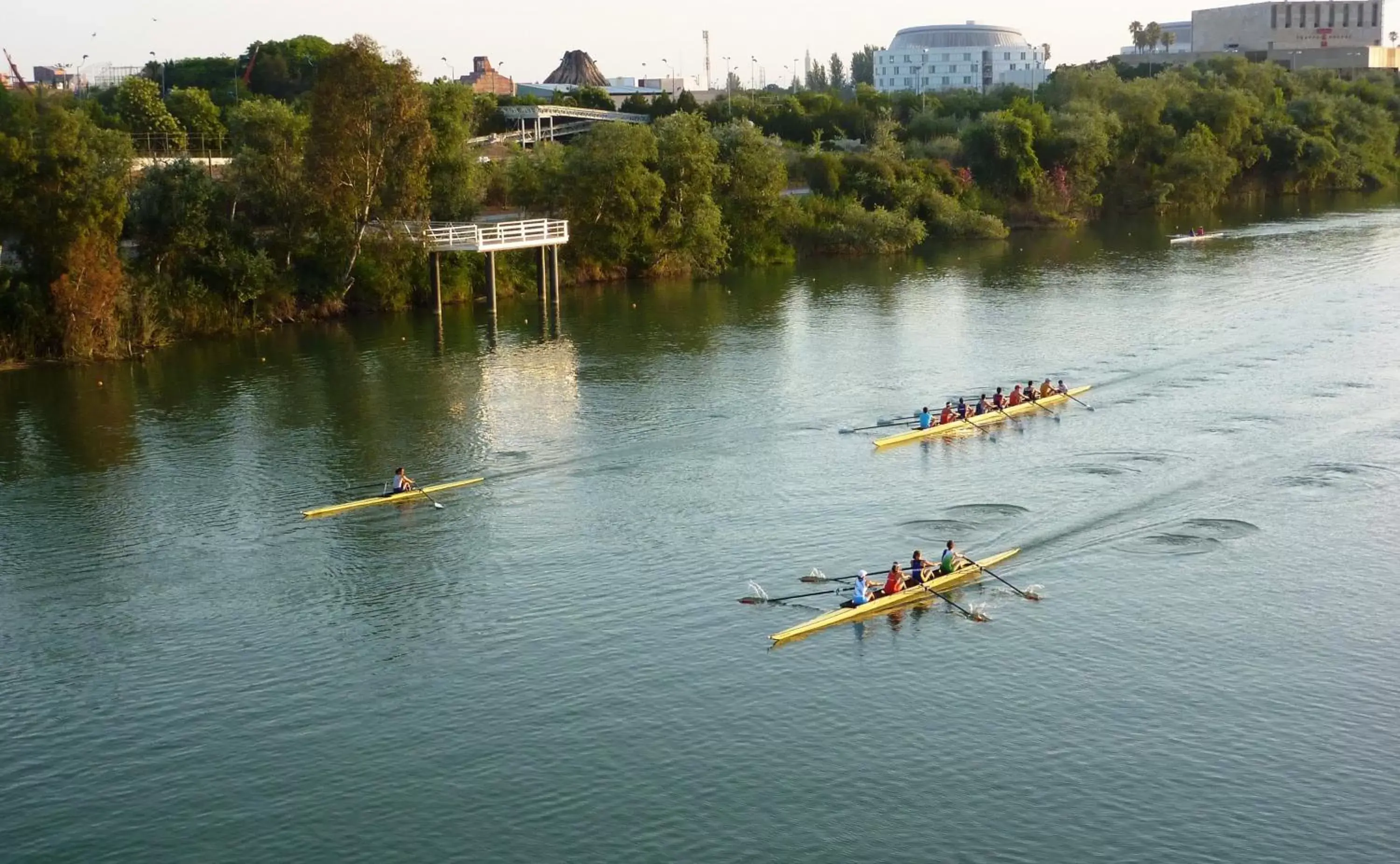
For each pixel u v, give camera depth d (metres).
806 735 41.97
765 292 130.25
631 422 78.81
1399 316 106.88
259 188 110.94
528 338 106.50
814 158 171.38
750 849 36.28
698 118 144.12
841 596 52.19
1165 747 40.78
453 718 43.50
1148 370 90.06
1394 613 49.44
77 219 95.94
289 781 40.00
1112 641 47.91
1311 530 57.78
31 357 96.50
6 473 69.44
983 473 67.38
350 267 115.25
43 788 39.81
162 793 39.50
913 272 143.12
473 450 73.12
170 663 47.56
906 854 35.88
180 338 105.75
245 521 61.84
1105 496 63.12
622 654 47.78
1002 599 51.84
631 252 138.62
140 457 72.19
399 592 53.53
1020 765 40.00
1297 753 40.28
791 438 75.12
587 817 37.91
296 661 47.62
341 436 76.00
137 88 150.00
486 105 198.00
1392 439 71.06
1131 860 35.44
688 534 59.59
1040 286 129.62
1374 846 35.78
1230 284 126.38
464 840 36.97
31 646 49.09
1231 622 49.12
